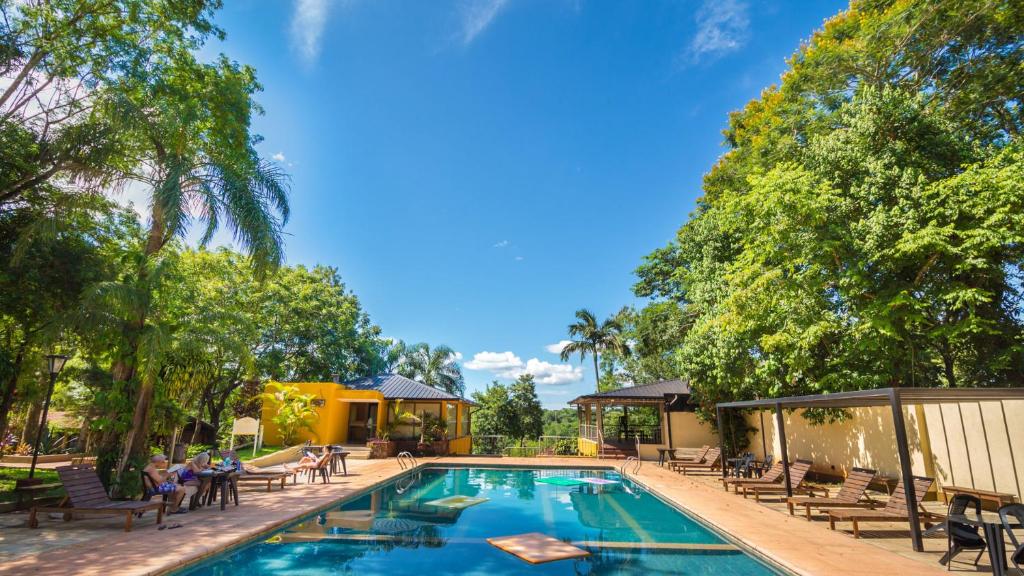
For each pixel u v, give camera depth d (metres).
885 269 11.30
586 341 39.12
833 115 16.34
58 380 15.27
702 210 24.19
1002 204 9.92
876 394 7.31
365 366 35.38
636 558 6.63
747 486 11.60
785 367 13.47
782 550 6.40
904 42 16.36
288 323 27.91
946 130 12.27
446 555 6.71
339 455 14.36
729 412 19.14
